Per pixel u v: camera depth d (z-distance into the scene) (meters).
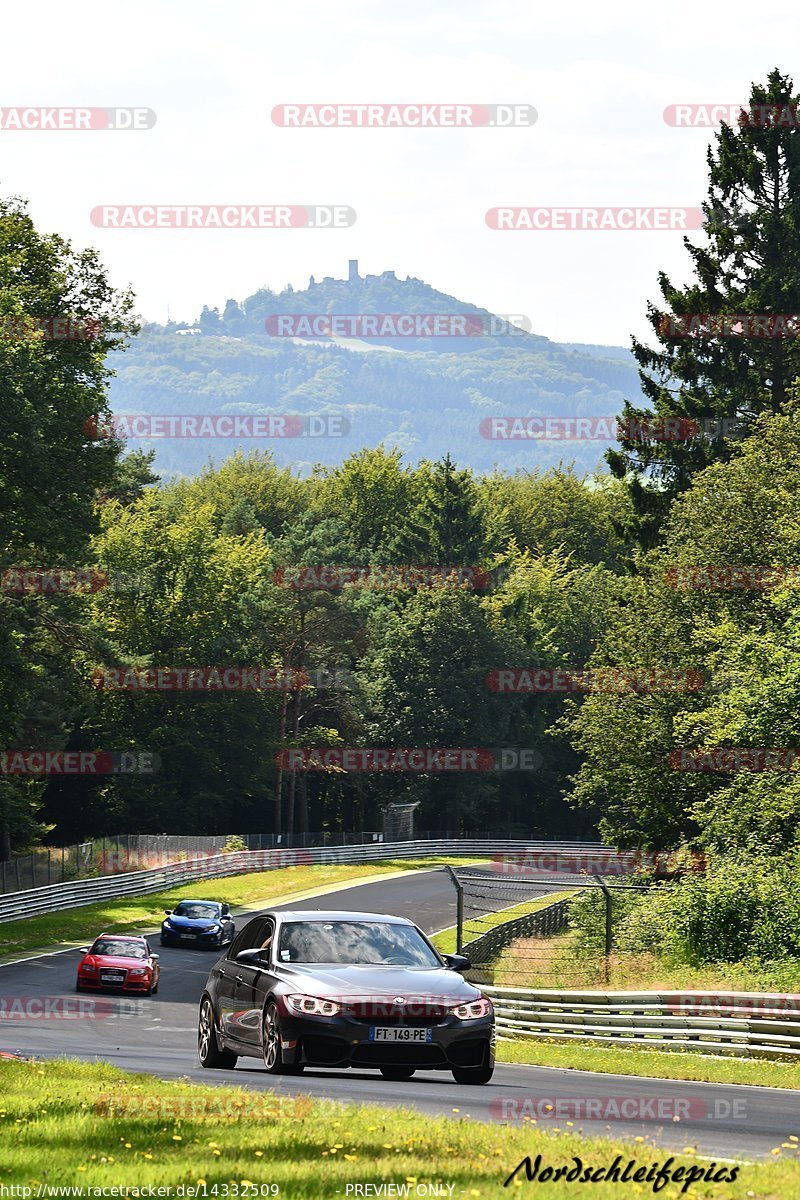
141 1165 18.52
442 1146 20.00
